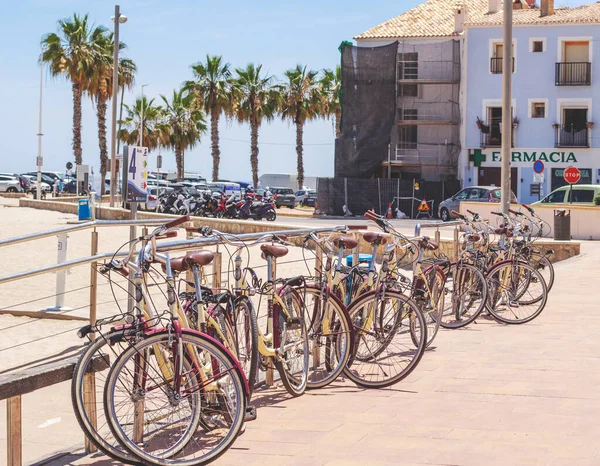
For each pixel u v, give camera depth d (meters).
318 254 7.27
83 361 4.64
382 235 7.47
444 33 56.28
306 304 6.75
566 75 53.41
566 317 11.24
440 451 5.21
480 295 10.32
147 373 4.80
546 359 8.32
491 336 9.71
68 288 15.78
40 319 12.51
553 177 53.78
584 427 5.77
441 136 56.53
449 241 18.78
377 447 5.31
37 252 22.31
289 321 6.43
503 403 6.49
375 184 53.59
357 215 53.66
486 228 11.12
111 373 4.62
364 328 7.04
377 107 55.62
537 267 12.40
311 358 6.93
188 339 4.87
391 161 56.28
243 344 5.93
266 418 6.03
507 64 20.12
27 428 7.14
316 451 5.23
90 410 4.77
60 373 4.64
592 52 53.06
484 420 5.97
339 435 5.59
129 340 4.73
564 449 5.23
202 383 4.90
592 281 15.97
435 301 8.87
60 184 76.75
